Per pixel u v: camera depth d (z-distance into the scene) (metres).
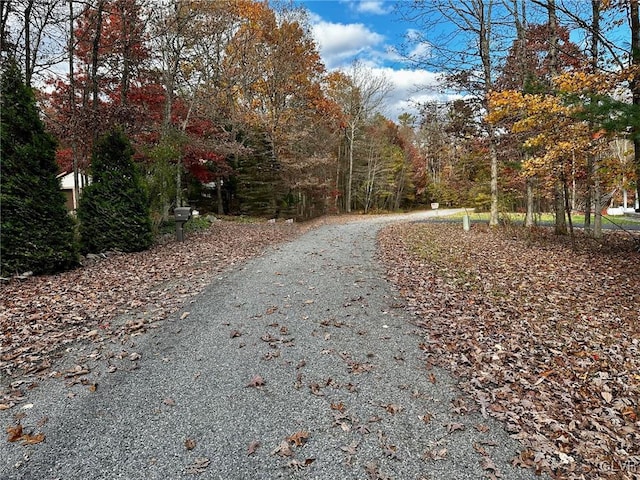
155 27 13.73
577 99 6.70
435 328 4.76
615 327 4.90
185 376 3.53
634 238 10.95
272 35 22.02
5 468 2.39
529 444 2.71
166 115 15.22
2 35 9.77
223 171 21.69
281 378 3.51
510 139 13.04
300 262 8.38
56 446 2.60
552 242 10.89
